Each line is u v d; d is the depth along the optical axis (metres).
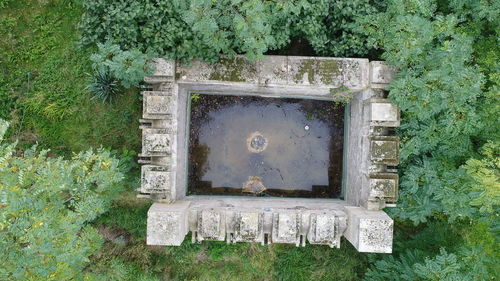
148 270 8.41
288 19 6.77
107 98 8.30
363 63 7.18
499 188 5.84
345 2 6.82
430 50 6.82
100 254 8.25
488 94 6.50
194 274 8.66
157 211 6.74
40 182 5.55
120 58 6.27
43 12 8.48
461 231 8.02
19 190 5.33
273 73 7.19
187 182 8.73
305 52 7.96
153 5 6.67
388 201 7.28
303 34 7.38
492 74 6.53
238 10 6.34
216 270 8.65
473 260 6.90
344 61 7.18
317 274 8.51
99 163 6.38
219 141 8.88
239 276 8.71
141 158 8.46
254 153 8.94
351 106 8.42
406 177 7.19
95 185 7.58
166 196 7.37
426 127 6.91
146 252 8.47
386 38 6.73
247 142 8.92
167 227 6.74
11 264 5.24
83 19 6.88
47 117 8.45
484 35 7.41
